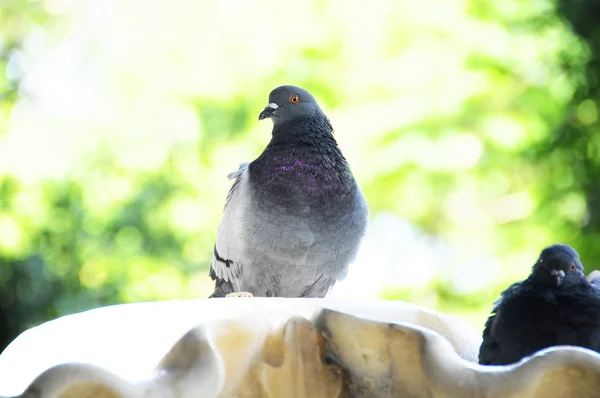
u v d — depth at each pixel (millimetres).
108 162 15672
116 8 16547
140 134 15688
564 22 13078
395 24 15445
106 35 16734
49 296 15594
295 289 7090
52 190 15289
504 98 14922
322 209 6793
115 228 15812
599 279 5551
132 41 16250
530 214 14664
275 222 6742
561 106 13711
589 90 12805
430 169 14883
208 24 16109
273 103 7109
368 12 15516
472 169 15242
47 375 3119
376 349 3770
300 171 6863
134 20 16328
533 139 14258
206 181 16031
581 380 3305
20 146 15211
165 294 15883
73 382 3127
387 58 15406
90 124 15672
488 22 14898
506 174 15594
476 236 16016
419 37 15266
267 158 7000
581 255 12461
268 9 15961
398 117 14781
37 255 15375
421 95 14906
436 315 4766
